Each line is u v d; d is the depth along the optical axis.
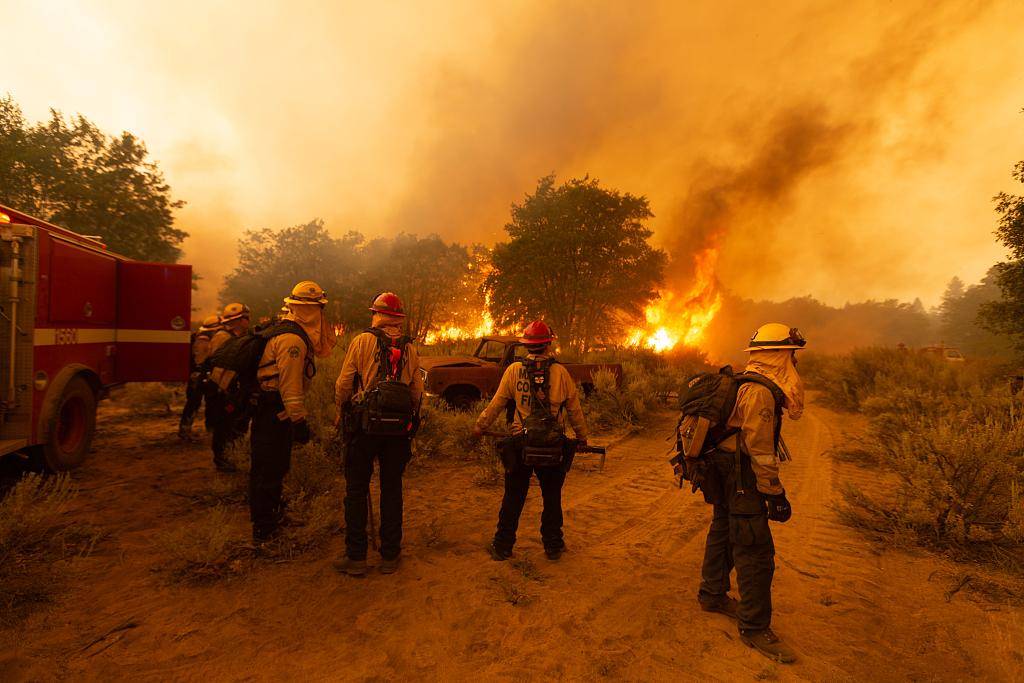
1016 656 2.65
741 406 2.71
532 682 2.45
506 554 3.78
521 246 28.38
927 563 3.79
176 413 10.03
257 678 2.45
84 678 2.40
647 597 3.27
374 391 3.43
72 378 5.70
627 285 28.00
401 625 2.92
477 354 10.62
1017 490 3.97
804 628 2.93
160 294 7.03
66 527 4.17
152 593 3.19
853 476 6.09
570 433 8.64
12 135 21.08
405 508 4.92
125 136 23.66
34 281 4.97
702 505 5.16
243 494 5.01
